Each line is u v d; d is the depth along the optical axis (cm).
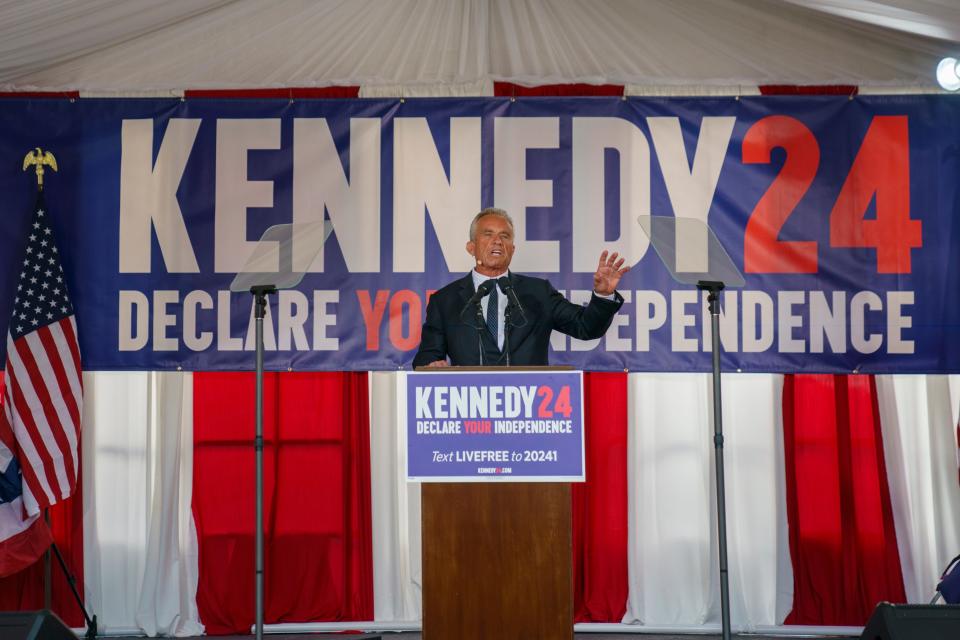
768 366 556
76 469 535
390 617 561
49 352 543
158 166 570
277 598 558
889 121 566
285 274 476
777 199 564
